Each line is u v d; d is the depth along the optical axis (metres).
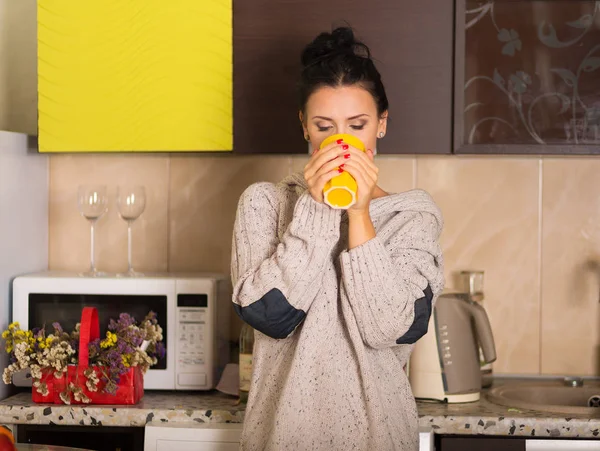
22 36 2.44
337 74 1.40
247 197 1.48
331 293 1.40
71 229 2.46
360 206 1.32
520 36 2.10
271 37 2.09
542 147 2.07
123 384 1.98
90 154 2.43
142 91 2.11
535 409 1.95
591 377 2.37
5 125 2.45
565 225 2.37
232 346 2.39
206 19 2.09
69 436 2.04
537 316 2.38
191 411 1.93
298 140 2.09
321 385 1.39
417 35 2.07
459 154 2.09
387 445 1.37
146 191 2.43
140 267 2.44
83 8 2.11
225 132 2.10
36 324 2.11
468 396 2.05
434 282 1.41
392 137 2.08
